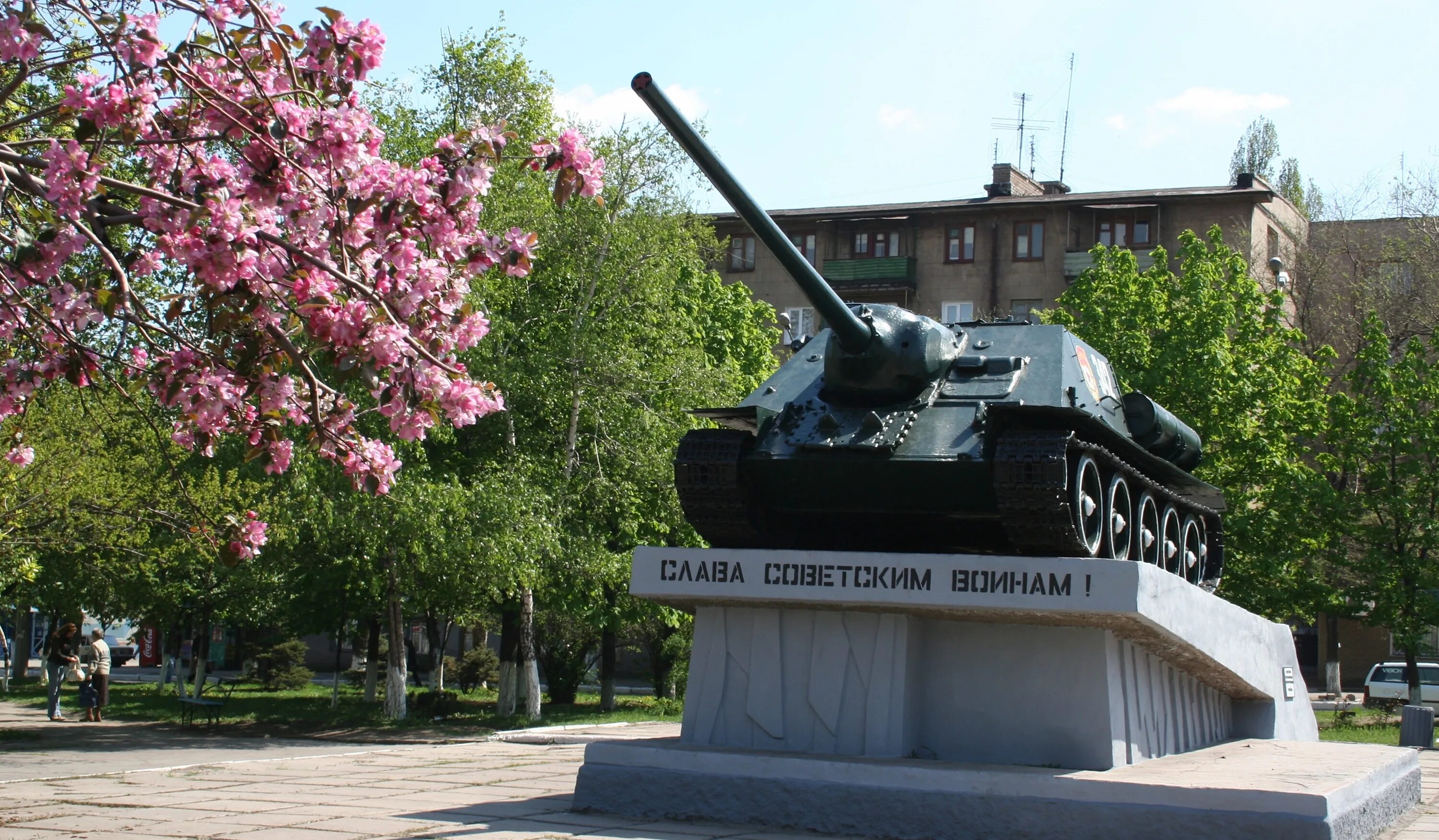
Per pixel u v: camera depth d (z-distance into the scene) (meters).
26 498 17.94
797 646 11.55
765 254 53.31
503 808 11.05
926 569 10.73
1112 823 9.53
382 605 30.52
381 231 7.52
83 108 6.84
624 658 54.72
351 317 7.11
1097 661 10.92
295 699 36.12
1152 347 29.62
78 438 18.59
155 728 25.16
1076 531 10.98
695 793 10.63
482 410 7.66
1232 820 9.20
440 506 22.94
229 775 14.20
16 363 7.59
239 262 6.93
